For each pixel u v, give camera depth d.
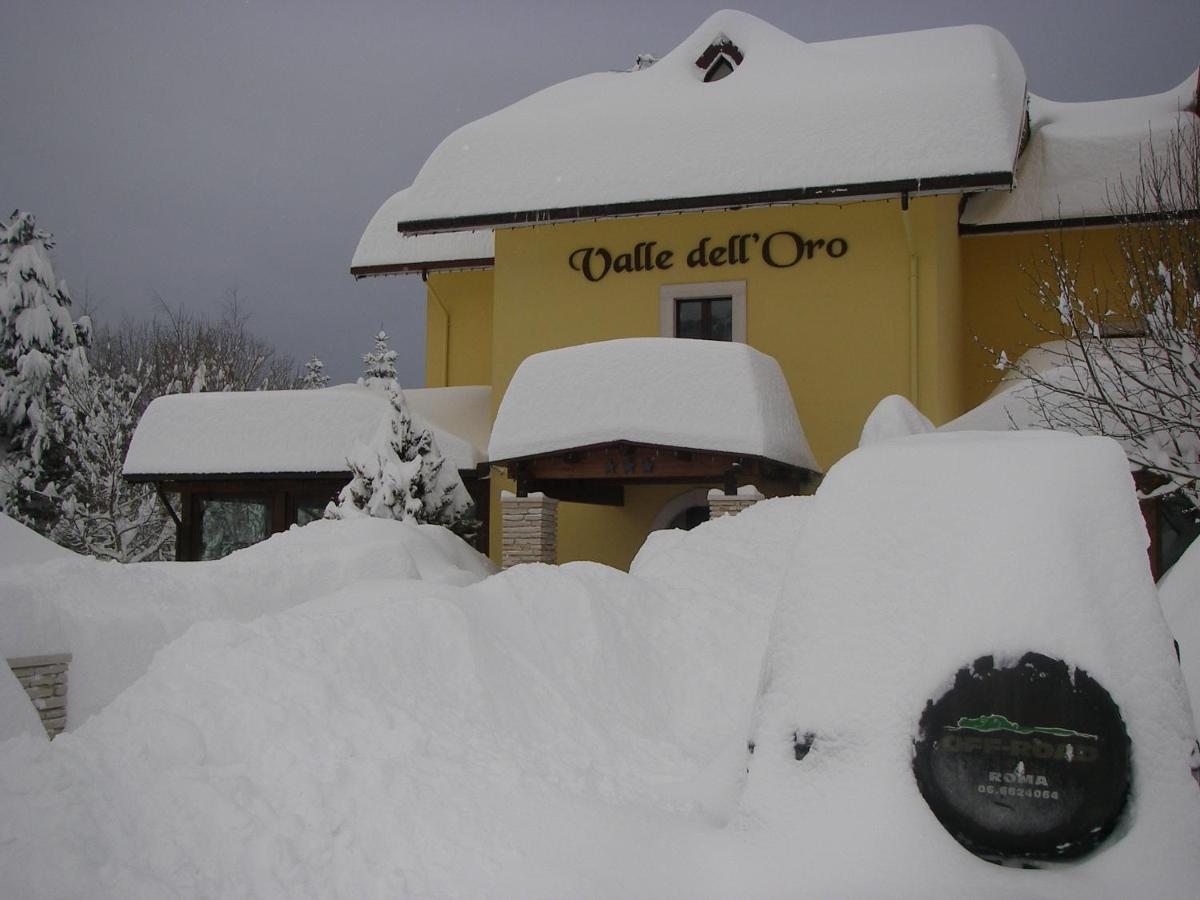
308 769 4.98
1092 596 4.52
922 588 4.83
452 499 16.97
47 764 4.61
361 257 23.81
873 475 5.29
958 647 4.55
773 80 19.61
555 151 19.25
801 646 4.96
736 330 18.44
